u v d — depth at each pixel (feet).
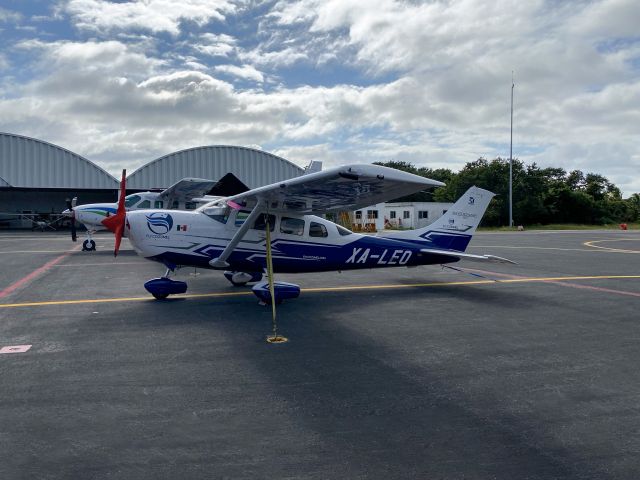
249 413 12.64
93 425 11.91
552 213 184.44
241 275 33.12
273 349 18.51
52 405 13.12
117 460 10.23
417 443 11.03
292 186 24.58
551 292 31.78
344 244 30.76
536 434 11.51
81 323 22.53
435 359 17.33
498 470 9.88
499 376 15.57
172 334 20.63
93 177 121.90
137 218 27.48
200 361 16.99
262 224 28.99
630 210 217.97
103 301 27.81
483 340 19.92
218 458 10.32
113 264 45.78
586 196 193.88
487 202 34.83
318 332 21.11
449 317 24.21
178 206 65.46
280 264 29.53
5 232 112.88
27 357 17.35
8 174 115.85
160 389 14.33
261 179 129.18
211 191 86.99
